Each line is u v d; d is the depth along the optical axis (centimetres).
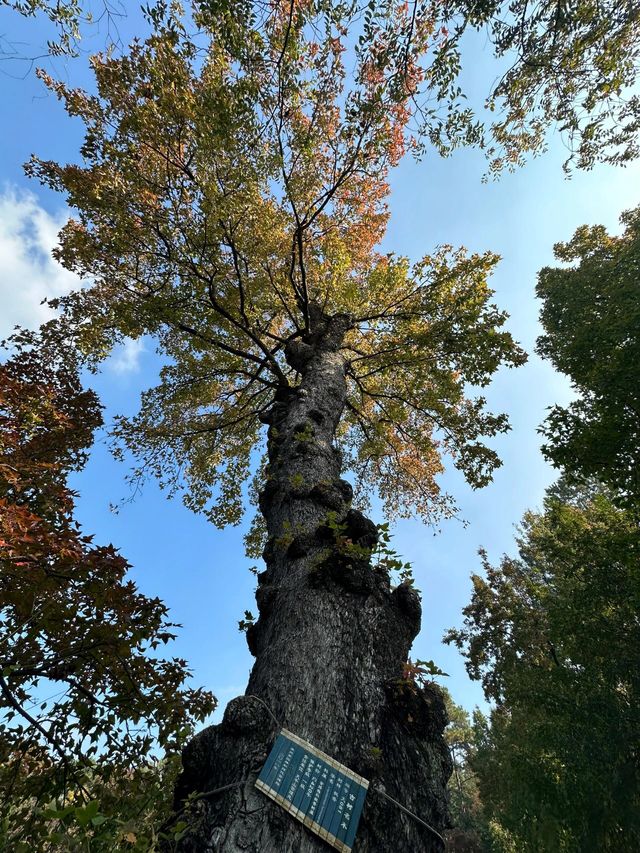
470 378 788
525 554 2017
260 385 1008
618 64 420
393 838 179
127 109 644
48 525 360
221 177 638
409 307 870
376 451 1030
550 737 1061
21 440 509
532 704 1148
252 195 677
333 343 742
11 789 411
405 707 231
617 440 905
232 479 1003
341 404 587
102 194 611
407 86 438
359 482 1130
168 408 922
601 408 988
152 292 728
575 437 964
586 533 1148
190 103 570
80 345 700
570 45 415
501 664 1486
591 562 1123
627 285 1150
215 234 672
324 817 174
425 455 1046
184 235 667
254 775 186
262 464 1035
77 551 382
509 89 457
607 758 969
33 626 422
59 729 434
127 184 627
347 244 963
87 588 417
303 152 643
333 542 315
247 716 209
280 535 361
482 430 806
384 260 905
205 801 186
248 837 164
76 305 745
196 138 602
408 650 275
